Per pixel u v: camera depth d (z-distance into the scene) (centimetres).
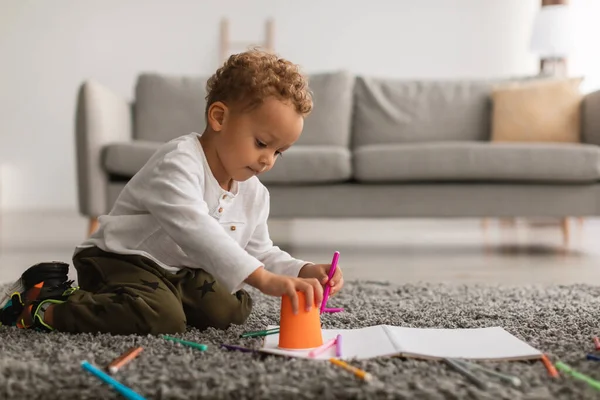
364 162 272
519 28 501
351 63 509
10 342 110
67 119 507
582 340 113
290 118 115
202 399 84
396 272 228
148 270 124
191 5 505
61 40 504
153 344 108
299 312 104
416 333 112
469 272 229
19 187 509
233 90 117
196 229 113
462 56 505
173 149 123
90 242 131
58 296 125
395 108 336
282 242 322
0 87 503
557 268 238
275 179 272
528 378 90
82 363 90
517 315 137
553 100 315
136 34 505
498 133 320
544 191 272
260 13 506
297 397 84
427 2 504
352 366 94
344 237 347
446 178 271
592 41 487
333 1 506
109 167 271
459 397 82
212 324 127
